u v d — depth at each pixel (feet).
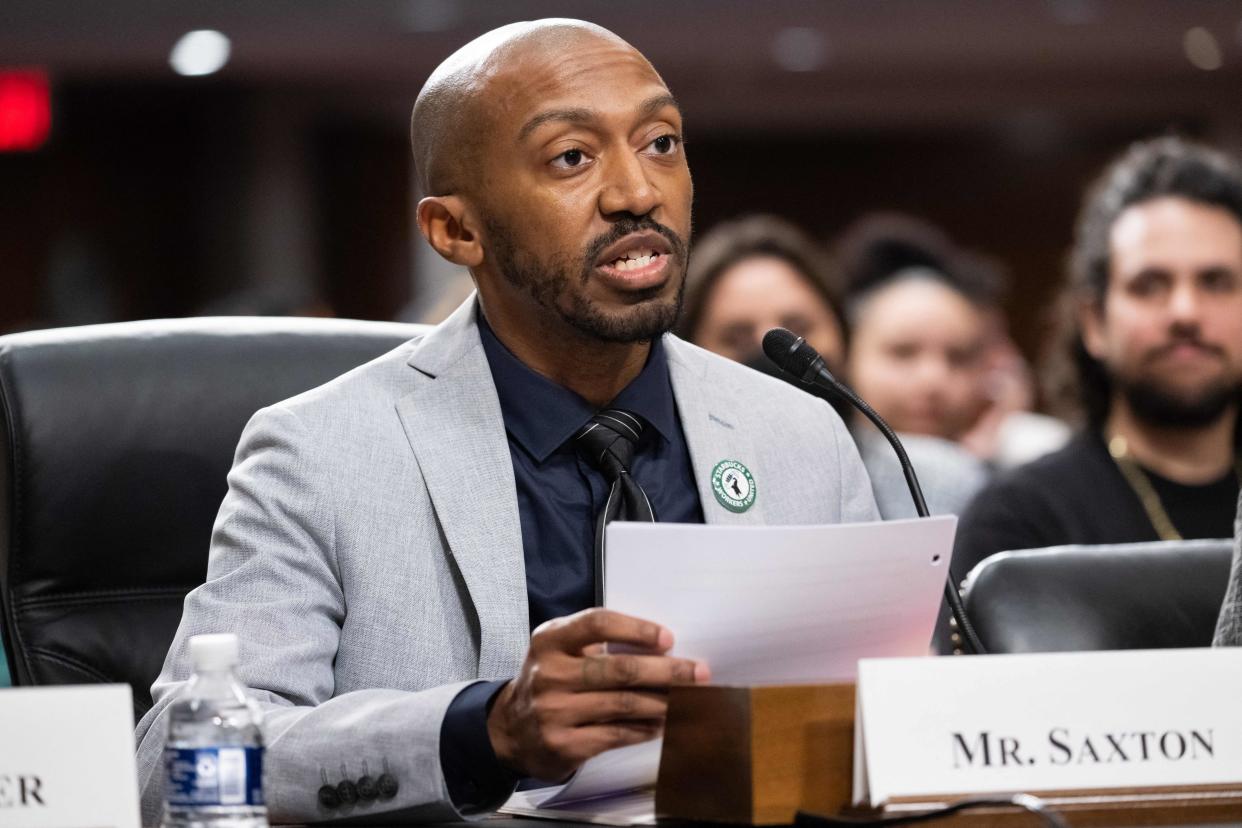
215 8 83.76
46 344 19.30
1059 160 103.60
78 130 95.14
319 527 16.99
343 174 101.81
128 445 18.95
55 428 18.76
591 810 14.28
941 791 12.19
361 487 17.25
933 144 104.42
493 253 17.49
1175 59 90.53
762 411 19.11
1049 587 18.54
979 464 31.76
